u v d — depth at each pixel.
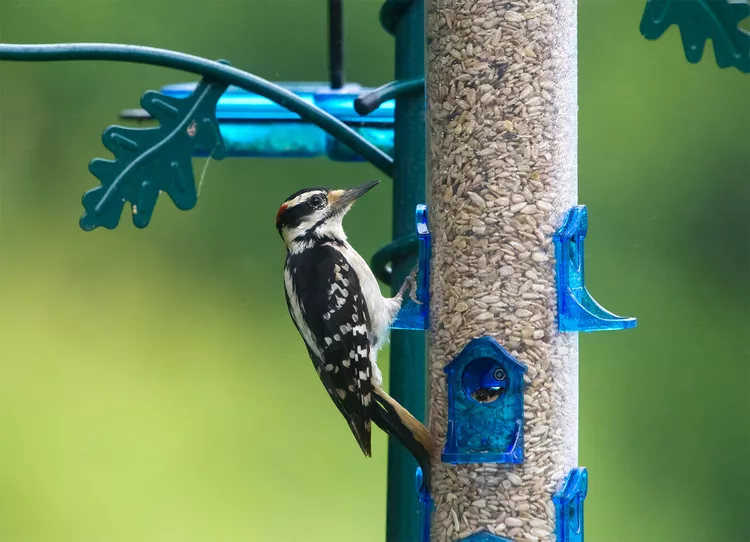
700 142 15.70
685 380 14.23
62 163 16.56
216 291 16.38
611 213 15.63
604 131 15.98
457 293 7.96
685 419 14.07
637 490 14.09
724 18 10.19
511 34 7.94
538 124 7.93
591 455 14.04
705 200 15.52
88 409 15.62
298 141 9.59
